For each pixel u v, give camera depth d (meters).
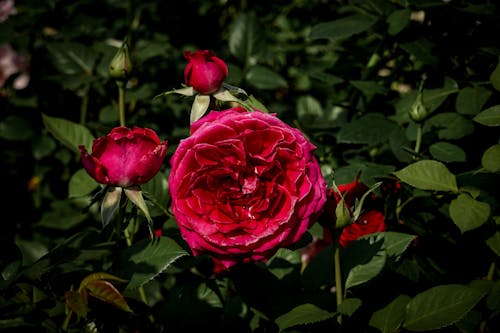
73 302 0.50
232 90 0.56
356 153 0.73
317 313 0.54
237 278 0.59
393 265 0.58
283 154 0.51
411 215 0.66
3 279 0.57
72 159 0.99
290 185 0.52
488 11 0.68
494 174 0.61
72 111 0.98
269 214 0.52
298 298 0.59
